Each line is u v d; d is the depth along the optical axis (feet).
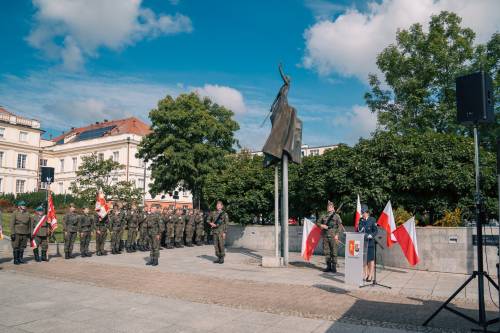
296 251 67.36
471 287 35.12
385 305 28.07
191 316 25.34
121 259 55.11
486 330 21.74
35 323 23.85
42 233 52.60
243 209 71.41
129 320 24.49
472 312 26.13
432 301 29.43
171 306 27.86
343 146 58.59
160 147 114.01
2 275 41.09
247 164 79.00
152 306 27.86
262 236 71.87
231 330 22.47
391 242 40.68
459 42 91.91
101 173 99.30
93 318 24.94
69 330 22.54
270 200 70.18
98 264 49.37
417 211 55.47
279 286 35.04
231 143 129.39
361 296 31.09
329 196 59.00
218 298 30.25
